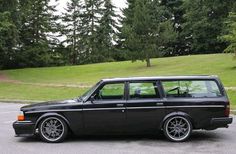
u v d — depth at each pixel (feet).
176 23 230.89
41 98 82.53
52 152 31.30
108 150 31.86
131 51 133.59
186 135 35.09
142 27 130.52
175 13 228.84
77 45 248.32
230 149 31.96
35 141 35.78
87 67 151.74
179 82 35.83
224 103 35.35
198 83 35.86
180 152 30.96
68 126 35.32
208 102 35.27
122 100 35.17
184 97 35.45
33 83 111.14
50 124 35.32
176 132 35.17
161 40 133.69
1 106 70.64
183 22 228.63
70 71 144.15
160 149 32.12
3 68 198.39
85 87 95.45
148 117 35.06
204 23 194.08
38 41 210.38
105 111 34.99
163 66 129.90
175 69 118.01
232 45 103.96
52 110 35.19
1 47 149.59
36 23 210.18
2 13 138.21
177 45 223.51
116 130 35.19
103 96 35.42
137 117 34.99
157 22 133.49
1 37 142.51
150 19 130.82
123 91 35.45
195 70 111.34
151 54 132.26
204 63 125.08
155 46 132.26
